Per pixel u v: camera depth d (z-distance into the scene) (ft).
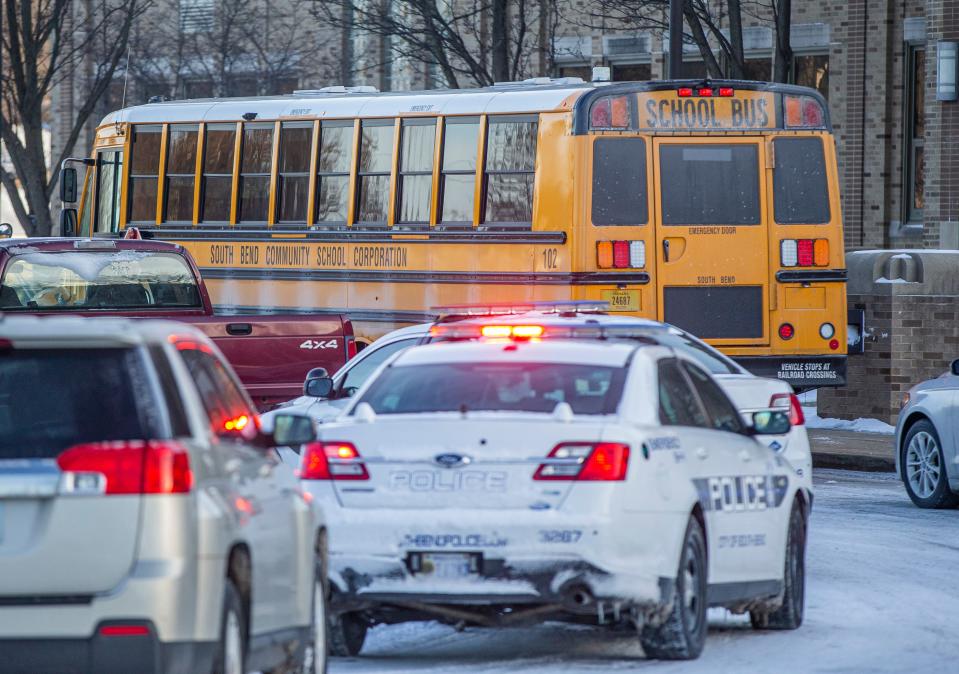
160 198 233.96
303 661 83.20
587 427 92.32
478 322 107.65
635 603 91.76
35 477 67.62
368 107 212.02
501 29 325.42
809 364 198.80
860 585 131.75
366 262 211.20
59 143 460.96
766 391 133.18
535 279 196.65
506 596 91.40
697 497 96.89
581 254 194.08
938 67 316.40
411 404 98.43
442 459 92.79
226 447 75.36
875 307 260.01
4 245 171.12
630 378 97.35
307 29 422.00
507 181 199.41
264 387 160.25
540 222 196.34
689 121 197.16
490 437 92.63
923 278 257.55
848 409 263.90
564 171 194.90
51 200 465.47
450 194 203.82
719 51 352.08
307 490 94.99
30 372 71.36
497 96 201.05
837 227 199.62
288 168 220.02
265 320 160.15
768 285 198.08
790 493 112.27
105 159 248.11
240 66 430.61
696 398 105.09
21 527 67.77
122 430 69.92
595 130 194.70
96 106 452.35
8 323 71.15
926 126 321.52
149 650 66.90
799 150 199.31
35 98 396.16
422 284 205.77
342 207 214.48
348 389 147.33
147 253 176.65
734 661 98.99
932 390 182.39
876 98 335.47
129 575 67.05
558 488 91.40
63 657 66.95
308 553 83.71
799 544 115.44
